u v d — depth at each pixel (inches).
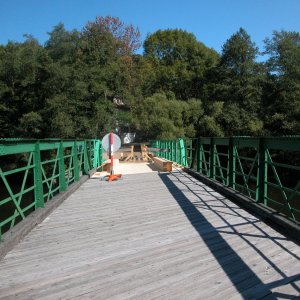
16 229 207.9
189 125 1787.6
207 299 131.6
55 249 189.5
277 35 1727.4
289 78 1592.0
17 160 1006.4
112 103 1387.8
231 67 1962.4
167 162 559.5
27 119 1154.7
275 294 134.1
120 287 142.9
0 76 1239.5
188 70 2461.9
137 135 1916.8
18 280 151.3
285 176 998.4
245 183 298.4
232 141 336.2
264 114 1679.4
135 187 400.5
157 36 2802.7
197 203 300.4
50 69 1197.7
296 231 195.6
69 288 143.2
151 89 2297.0
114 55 1547.7
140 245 193.3
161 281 147.3
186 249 184.7
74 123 1200.2
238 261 166.2
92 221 248.5
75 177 420.2
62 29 1537.9
